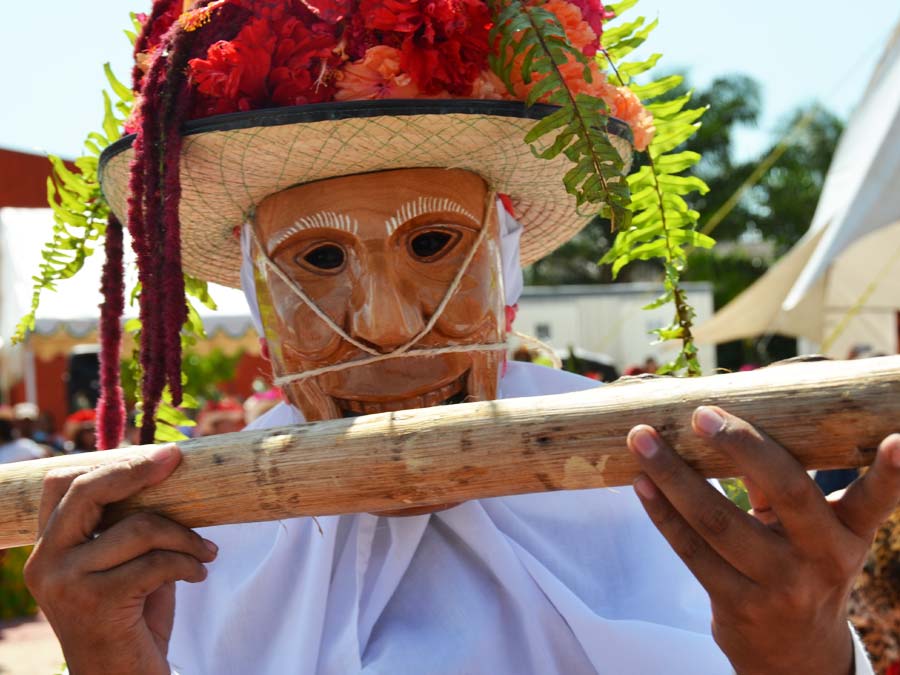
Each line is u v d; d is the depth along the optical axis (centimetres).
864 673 111
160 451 113
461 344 141
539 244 183
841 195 852
